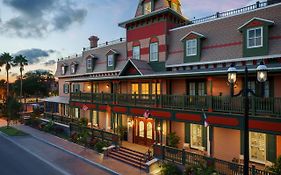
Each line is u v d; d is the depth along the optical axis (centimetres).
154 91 2347
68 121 3319
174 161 1744
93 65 3397
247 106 946
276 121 1336
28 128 3822
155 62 2442
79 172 1864
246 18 1861
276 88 1608
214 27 2053
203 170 1461
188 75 1761
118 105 2406
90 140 2555
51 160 2184
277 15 1688
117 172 1800
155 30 2462
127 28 2794
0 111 5234
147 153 2028
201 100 1717
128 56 2773
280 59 1623
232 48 1877
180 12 2712
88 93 2897
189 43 2141
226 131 1797
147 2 2612
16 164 2084
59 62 4466
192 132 2014
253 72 1492
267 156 1597
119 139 2297
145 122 2372
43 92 8712
